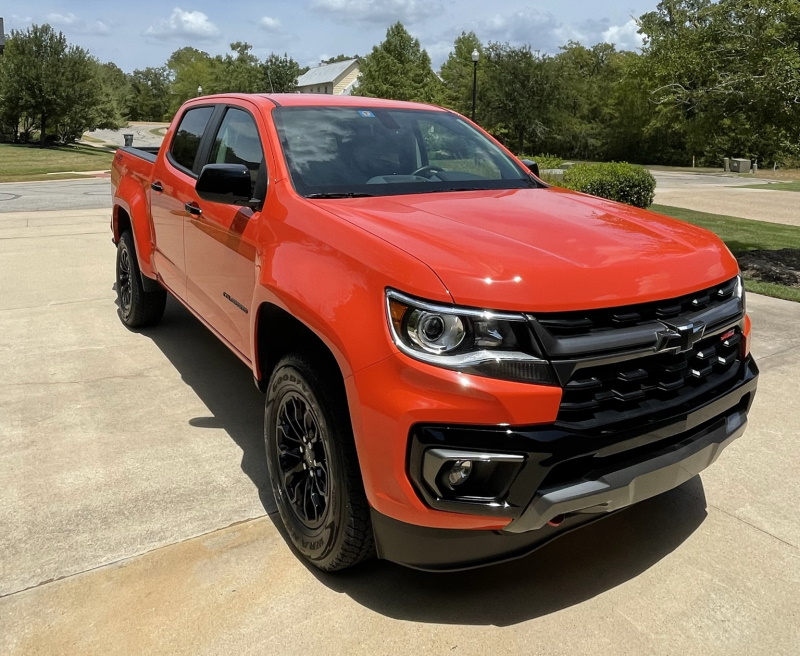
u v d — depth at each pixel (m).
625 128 61.00
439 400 2.06
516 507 2.09
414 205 2.92
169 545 2.78
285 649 2.25
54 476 3.28
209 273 3.72
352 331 2.26
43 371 4.61
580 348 2.12
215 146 3.97
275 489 2.83
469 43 64.31
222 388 4.40
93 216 12.06
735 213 16.52
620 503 2.25
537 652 2.26
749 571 2.69
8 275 7.30
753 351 5.21
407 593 2.53
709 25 9.44
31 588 2.51
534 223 2.69
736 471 3.46
